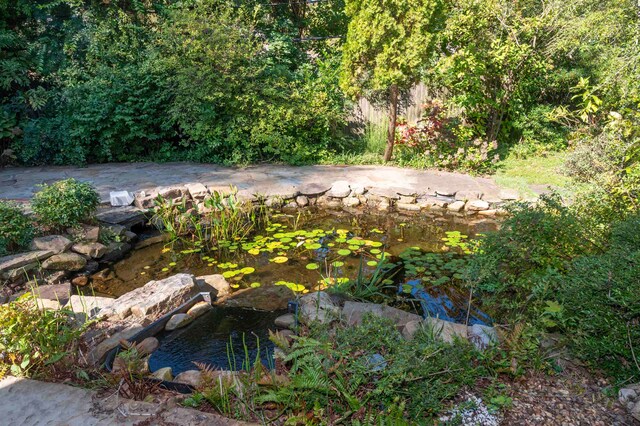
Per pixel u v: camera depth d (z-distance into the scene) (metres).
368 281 4.74
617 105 5.31
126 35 10.27
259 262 5.36
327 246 5.80
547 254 3.77
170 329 3.73
